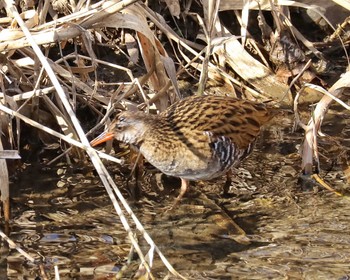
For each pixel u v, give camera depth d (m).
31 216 9.72
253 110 10.27
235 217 9.84
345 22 12.88
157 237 9.43
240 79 12.38
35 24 10.48
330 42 12.93
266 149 11.16
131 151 10.72
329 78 12.47
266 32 12.42
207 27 11.34
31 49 10.67
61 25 10.09
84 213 9.81
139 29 10.25
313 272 8.77
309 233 9.50
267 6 12.11
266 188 10.40
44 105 10.99
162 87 10.93
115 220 9.70
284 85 12.27
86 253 9.05
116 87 11.73
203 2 11.87
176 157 9.89
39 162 10.73
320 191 10.30
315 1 12.88
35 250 9.07
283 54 12.26
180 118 9.98
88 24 9.77
